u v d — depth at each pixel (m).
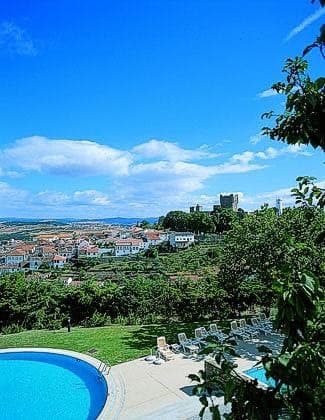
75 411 16.83
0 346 25.09
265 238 23.30
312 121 3.16
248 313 32.22
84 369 21.61
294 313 2.78
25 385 19.80
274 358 2.91
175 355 21.72
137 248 150.00
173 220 161.62
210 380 3.11
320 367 2.73
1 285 29.84
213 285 31.08
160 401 16.12
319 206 3.75
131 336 26.05
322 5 2.72
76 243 166.25
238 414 2.86
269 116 3.52
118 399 16.55
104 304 31.44
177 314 31.44
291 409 2.79
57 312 30.92
